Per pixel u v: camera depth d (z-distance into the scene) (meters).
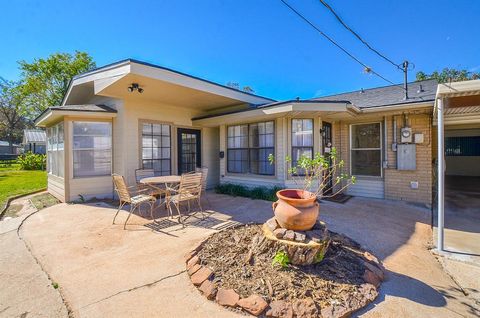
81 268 2.74
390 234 3.82
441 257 3.08
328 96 9.48
